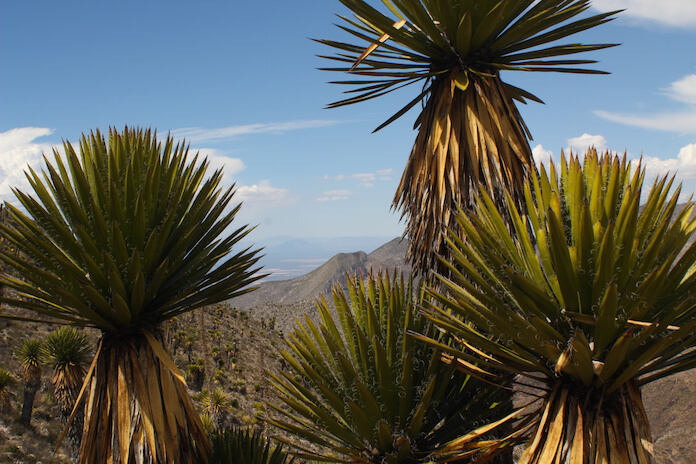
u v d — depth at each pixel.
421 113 6.10
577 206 3.35
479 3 5.07
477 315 3.46
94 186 5.01
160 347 4.83
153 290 4.76
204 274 5.20
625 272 3.14
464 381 4.59
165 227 4.82
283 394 4.62
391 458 4.01
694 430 22.03
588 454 3.10
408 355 4.06
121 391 4.60
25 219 4.68
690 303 3.14
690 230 3.30
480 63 5.50
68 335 12.61
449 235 5.24
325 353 4.59
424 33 5.60
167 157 5.28
